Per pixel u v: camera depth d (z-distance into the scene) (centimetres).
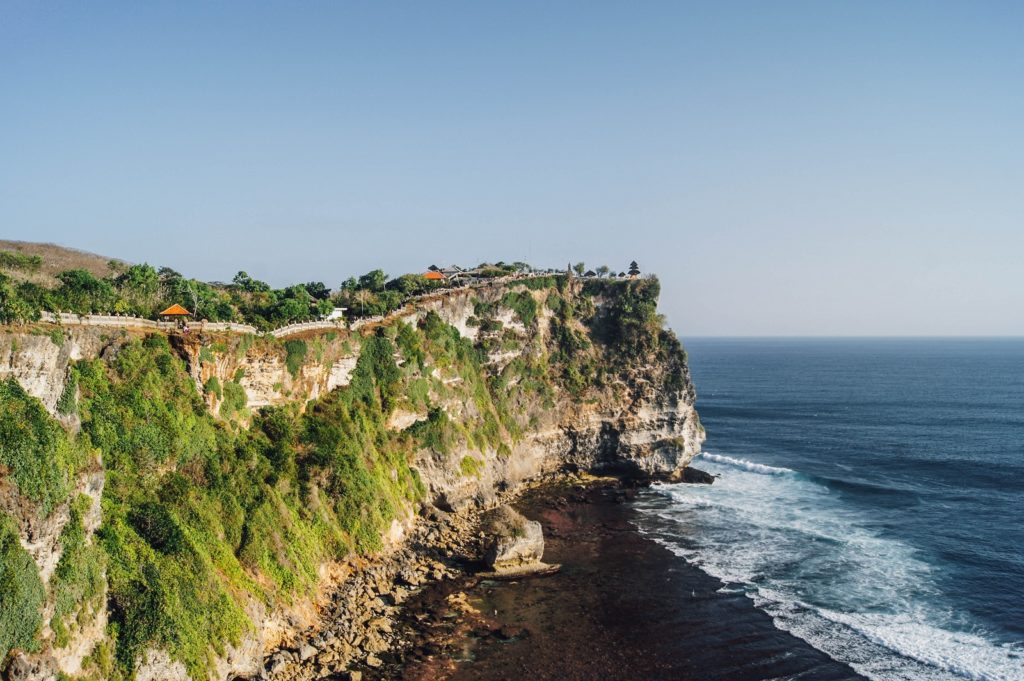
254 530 5350
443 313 10406
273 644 5047
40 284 6619
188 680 4188
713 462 12394
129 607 4069
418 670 5044
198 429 5544
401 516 7406
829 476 11081
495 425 10238
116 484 4678
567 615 6034
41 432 3675
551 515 8988
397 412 8488
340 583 6069
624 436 11225
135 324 5634
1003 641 5516
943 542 7806
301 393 7144
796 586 6638
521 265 16275
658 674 5122
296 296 9325
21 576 3353
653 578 6844
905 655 5338
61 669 3512
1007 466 11612
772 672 5141
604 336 12169
